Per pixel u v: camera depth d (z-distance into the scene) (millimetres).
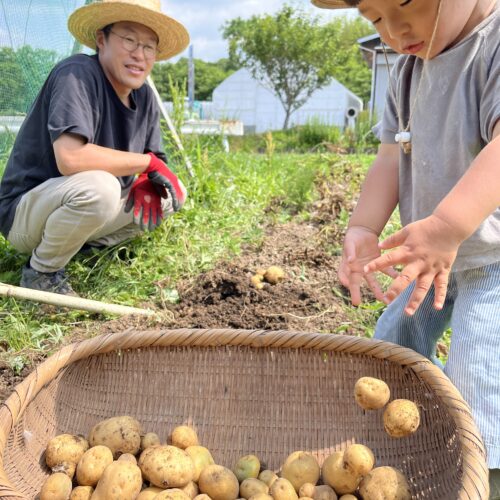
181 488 708
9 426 664
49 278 1263
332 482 709
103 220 1234
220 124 2857
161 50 1404
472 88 730
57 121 1189
